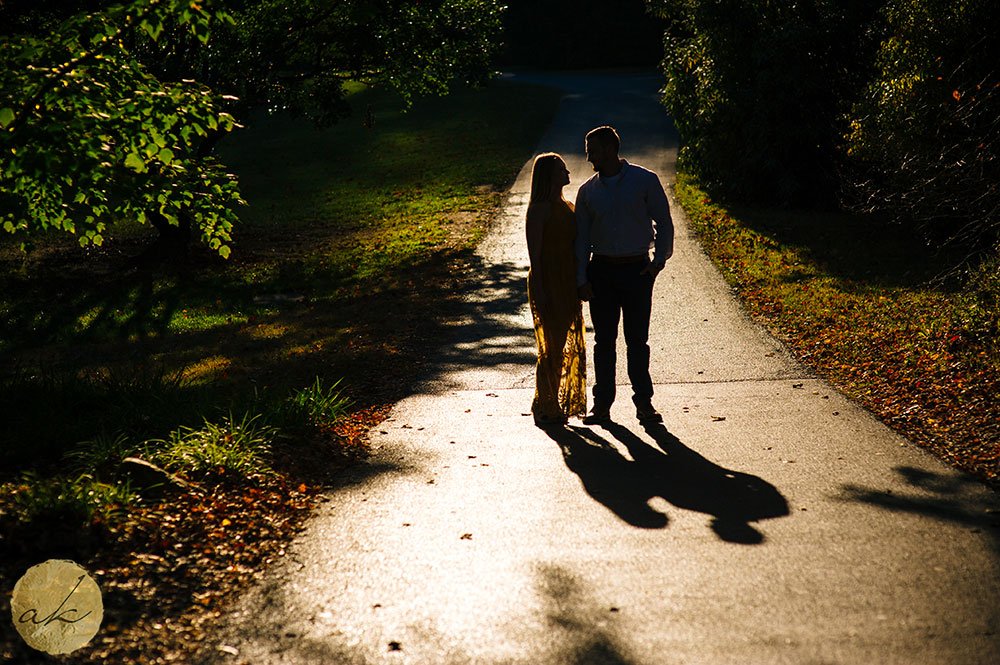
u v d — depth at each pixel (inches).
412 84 837.8
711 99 782.5
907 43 532.1
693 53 807.7
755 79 768.3
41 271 725.3
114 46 296.8
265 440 216.1
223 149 1359.5
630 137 1235.2
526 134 1311.5
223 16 258.7
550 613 130.7
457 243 703.7
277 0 707.4
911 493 172.7
